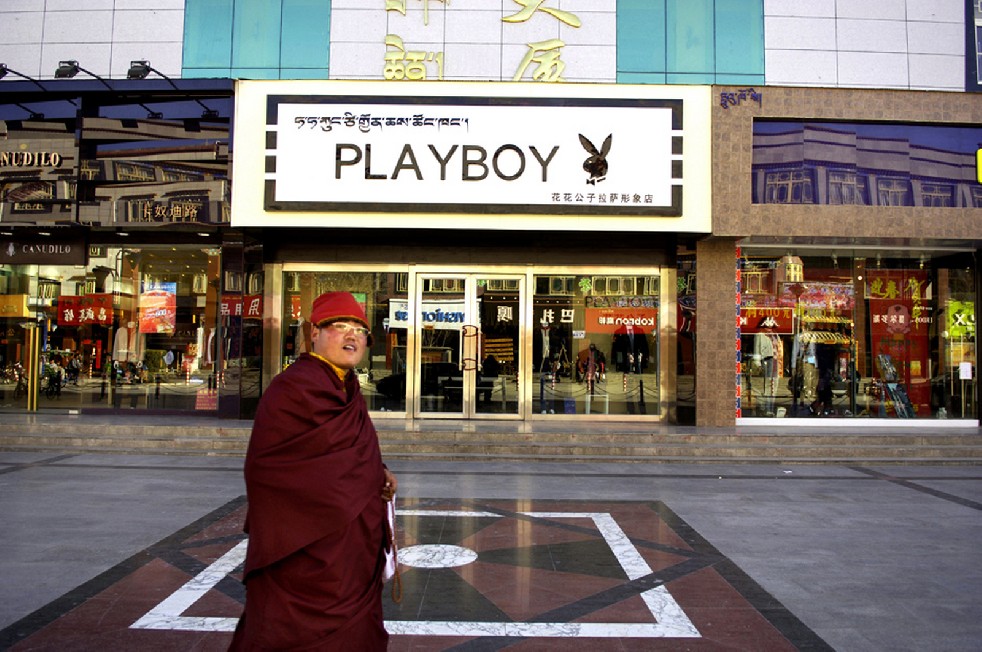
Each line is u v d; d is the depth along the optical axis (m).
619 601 4.66
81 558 5.39
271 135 12.05
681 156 12.17
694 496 8.05
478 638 4.04
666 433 11.27
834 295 13.53
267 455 2.51
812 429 12.27
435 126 12.10
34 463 9.56
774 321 13.45
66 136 12.87
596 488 8.47
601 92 12.19
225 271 13.05
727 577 5.16
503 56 12.53
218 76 12.63
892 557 5.69
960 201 12.66
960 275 13.62
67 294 13.84
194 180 12.67
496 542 6.05
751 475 9.43
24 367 13.87
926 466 10.29
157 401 13.55
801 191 12.46
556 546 5.94
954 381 13.52
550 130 12.13
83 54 12.70
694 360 12.71
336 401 2.61
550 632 4.14
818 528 6.61
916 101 12.48
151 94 12.71
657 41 12.62
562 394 13.38
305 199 12.03
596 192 12.12
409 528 6.50
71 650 3.77
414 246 13.46
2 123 12.93
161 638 3.95
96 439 10.77
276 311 13.39
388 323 13.45
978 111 12.56
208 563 5.32
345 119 12.09
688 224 12.20
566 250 13.45
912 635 4.12
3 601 4.48
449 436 11.00
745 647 3.95
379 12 12.58
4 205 12.91
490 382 13.40
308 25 12.60
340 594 2.54
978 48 12.79
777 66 12.64
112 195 12.82
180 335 13.62
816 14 12.71
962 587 4.97
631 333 13.42
